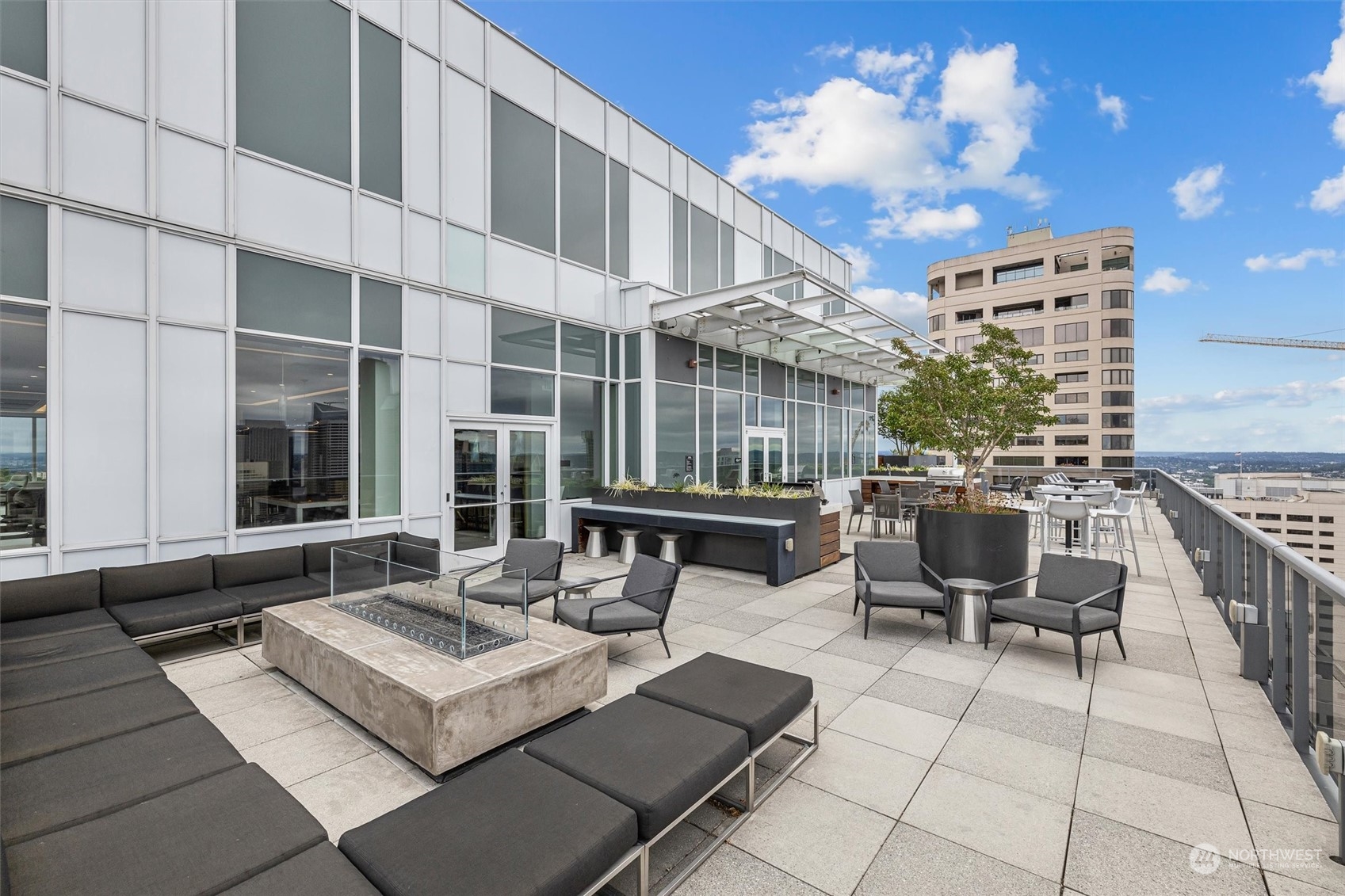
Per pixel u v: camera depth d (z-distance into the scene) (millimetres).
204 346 6578
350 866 2029
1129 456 54469
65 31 5762
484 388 9406
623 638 5898
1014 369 7766
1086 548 9766
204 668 5031
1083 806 3059
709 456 13039
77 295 5789
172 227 6336
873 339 14930
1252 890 2455
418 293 8586
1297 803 3074
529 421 10062
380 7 8211
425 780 3348
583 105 11141
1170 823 2914
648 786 2484
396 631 4473
